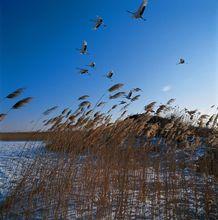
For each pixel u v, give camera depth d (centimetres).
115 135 773
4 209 675
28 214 639
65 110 773
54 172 730
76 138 770
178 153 807
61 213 637
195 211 672
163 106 771
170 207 669
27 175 759
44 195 714
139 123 786
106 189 682
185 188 711
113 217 640
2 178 983
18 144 2327
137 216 648
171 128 814
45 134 807
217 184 775
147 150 775
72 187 722
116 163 732
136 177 769
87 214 656
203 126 848
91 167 729
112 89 696
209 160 816
